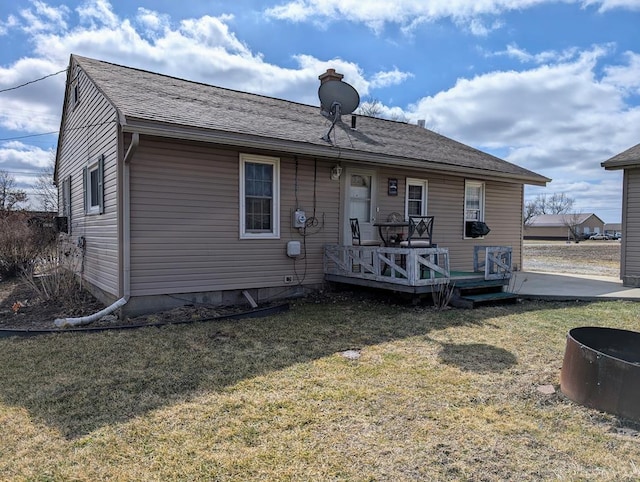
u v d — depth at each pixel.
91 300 7.34
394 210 8.89
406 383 3.47
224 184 6.65
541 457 2.40
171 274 6.21
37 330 5.09
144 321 5.66
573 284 8.74
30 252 10.37
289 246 7.25
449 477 2.20
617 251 25.28
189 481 2.17
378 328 5.31
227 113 7.09
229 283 6.75
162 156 6.07
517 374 3.68
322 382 3.50
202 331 5.16
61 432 2.69
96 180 7.48
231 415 2.91
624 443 2.55
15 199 24.72
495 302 6.94
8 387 3.44
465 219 10.21
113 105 5.54
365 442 2.55
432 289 6.50
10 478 2.20
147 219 5.98
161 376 3.66
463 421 2.82
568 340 3.26
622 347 3.64
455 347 4.48
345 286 8.01
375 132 9.80
